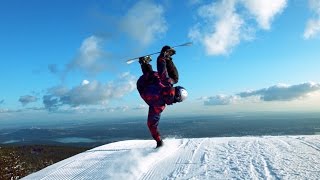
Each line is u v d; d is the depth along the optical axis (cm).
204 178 308
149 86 439
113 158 410
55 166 414
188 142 499
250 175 307
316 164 335
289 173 306
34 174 393
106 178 330
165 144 466
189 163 367
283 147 427
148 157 392
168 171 342
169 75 454
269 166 333
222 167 341
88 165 393
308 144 441
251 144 457
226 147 444
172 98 434
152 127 444
